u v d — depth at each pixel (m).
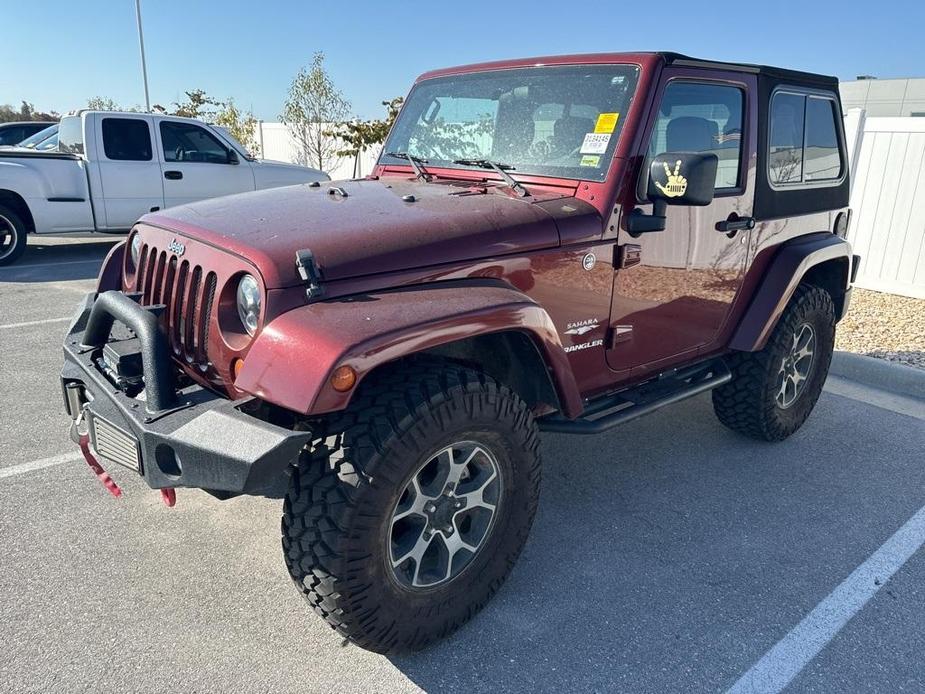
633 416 3.13
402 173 3.57
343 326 2.07
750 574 2.94
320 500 2.12
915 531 3.29
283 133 19.66
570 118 3.03
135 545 2.99
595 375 3.06
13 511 3.21
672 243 3.14
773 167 3.67
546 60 3.23
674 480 3.72
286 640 2.48
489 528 2.53
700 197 2.63
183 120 10.04
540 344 2.50
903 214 7.44
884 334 6.21
